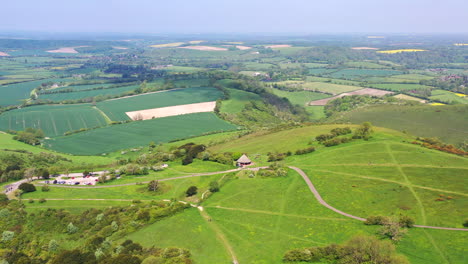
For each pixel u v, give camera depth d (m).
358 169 132.00
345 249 77.56
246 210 108.19
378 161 137.50
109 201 118.62
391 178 120.75
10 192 128.25
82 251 91.19
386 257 71.81
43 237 98.88
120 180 141.25
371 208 102.31
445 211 95.00
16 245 94.44
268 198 115.69
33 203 116.81
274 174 135.25
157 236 95.44
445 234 83.81
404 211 97.62
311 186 121.94
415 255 76.44
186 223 101.19
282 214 104.00
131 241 92.81
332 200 110.19
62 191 128.88
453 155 138.88
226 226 99.00
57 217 107.00
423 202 101.38
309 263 77.88
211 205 113.38
